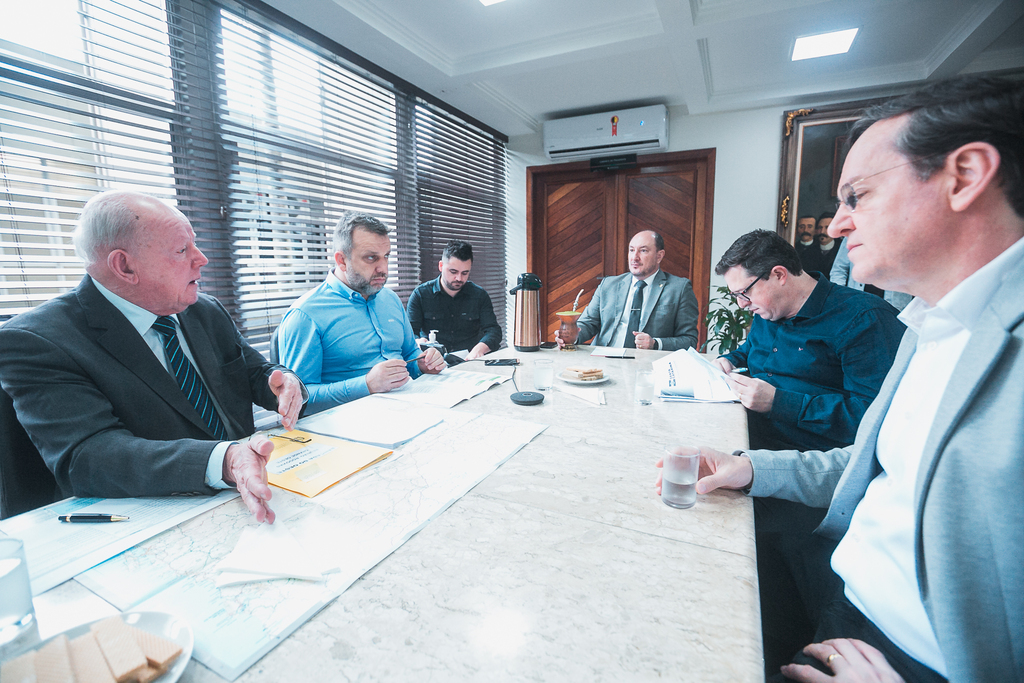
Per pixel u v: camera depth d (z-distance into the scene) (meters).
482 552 0.55
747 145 3.50
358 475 0.77
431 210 3.30
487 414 1.11
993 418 0.48
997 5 2.20
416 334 2.91
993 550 0.47
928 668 0.58
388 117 2.85
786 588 0.94
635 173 3.89
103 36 1.60
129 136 1.65
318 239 2.45
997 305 0.51
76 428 0.79
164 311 1.06
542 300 4.33
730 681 0.37
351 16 2.18
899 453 0.66
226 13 1.94
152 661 0.36
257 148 2.13
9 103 1.40
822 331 1.33
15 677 0.34
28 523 0.64
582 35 2.53
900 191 0.56
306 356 1.68
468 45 2.67
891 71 2.97
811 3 2.18
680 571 0.52
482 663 0.39
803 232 3.35
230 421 1.19
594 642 0.42
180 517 0.65
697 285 3.77
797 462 0.77
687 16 2.24
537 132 4.07
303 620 0.44
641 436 0.96
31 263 1.44
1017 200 0.51
